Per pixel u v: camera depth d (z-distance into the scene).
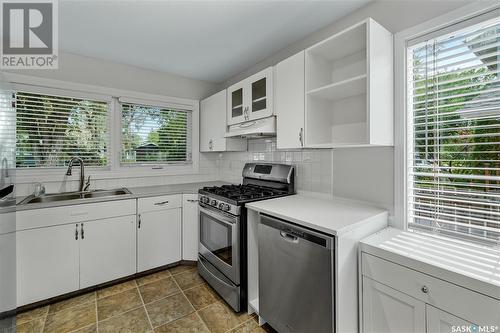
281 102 1.97
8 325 1.49
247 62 2.70
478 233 1.30
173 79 3.09
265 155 2.63
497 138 1.21
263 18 1.85
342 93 1.73
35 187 2.20
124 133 2.81
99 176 2.61
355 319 1.33
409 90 1.53
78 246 2.03
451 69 1.37
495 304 0.88
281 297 1.51
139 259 2.34
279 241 1.52
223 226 1.99
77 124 2.51
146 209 2.38
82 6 1.68
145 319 1.76
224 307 1.91
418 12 1.45
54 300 1.96
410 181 1.54
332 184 1.95
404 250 1.22
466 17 1.27
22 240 1.80
